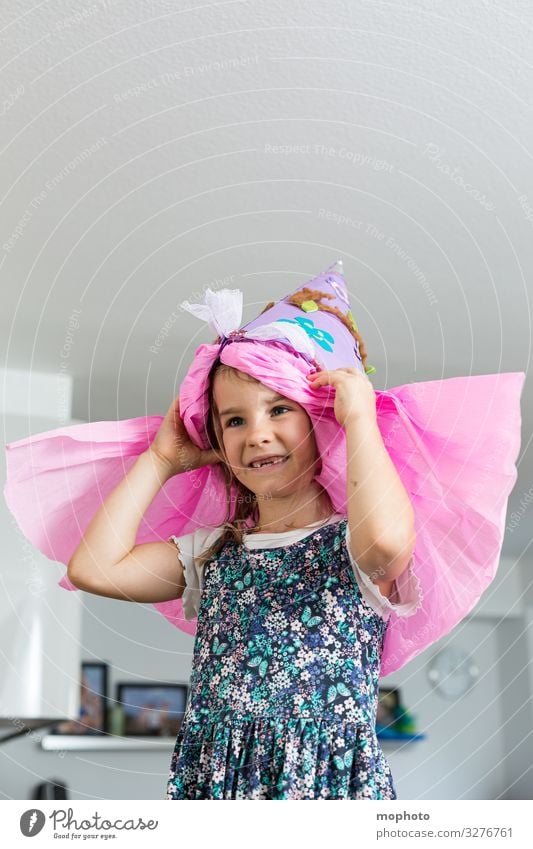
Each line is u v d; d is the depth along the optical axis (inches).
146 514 50.4
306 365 42.4
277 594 40.5
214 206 74.7
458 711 194.4
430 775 188.7
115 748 139.8
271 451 41.1
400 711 191.0
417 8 58.3
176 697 147.9
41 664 95.9
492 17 59.2
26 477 46.7
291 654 38.9
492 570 43.6
